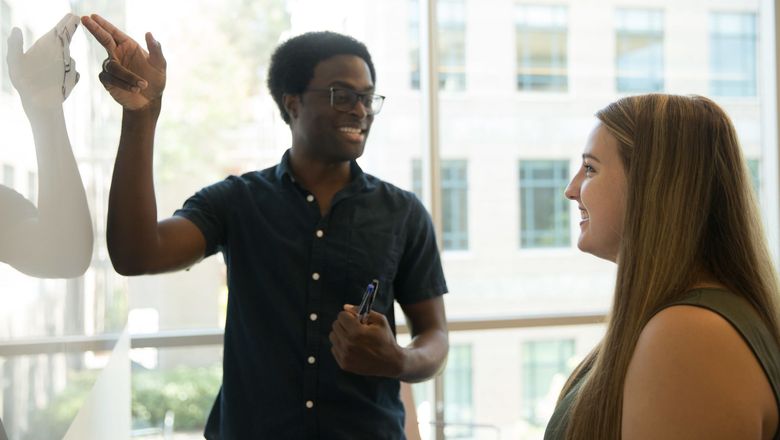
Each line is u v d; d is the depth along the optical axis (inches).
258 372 67.8
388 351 61.9
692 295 40.7
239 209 69.9
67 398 48.9
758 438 38.2
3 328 33.0
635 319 42.1
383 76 130.7
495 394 135.6
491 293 137.0
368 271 69.8
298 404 67.2
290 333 67.5
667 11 141.6
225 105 122.3
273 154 123.6
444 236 135.5
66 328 48.6
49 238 43.3
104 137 70.2
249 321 68.6
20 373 36.3
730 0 143.0
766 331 40.9
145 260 60.0
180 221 66.1
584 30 139.2
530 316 135.1
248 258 69.4
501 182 136.9
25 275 37.6
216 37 121.9
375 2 129.3
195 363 120.7
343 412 67.7
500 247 137.2
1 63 33.6
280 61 73.2
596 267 139.9
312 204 70.2
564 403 49.4
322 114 69.4
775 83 142.7
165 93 120.6
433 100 131.8
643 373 40.0
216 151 122.4
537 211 138.3
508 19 136.4
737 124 144.1
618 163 45.7
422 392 133.0
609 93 140.3
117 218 58.4
